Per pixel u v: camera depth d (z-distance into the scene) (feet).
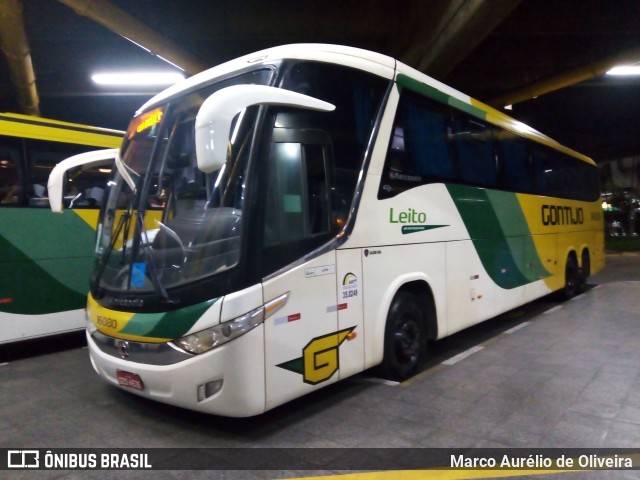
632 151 114.21
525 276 27.32
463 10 35.83
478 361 20.20
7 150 21.52
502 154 25.57
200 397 12.19
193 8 45.93
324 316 14.11
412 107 18.47
